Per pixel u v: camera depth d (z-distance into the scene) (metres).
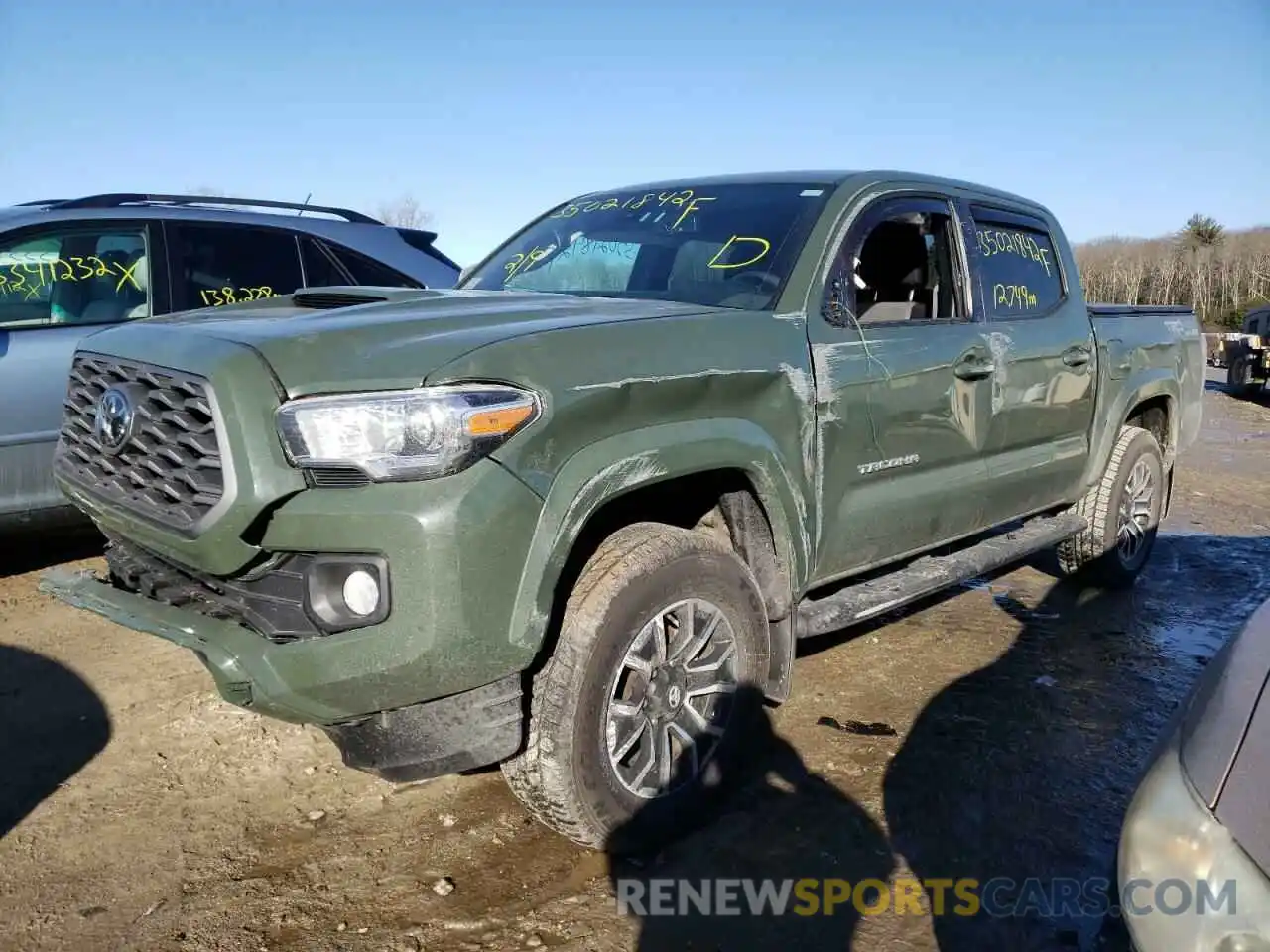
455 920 2.68
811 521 3.32
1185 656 4.70
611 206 4.36
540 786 2.73
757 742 3.54
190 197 5.96
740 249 3.64
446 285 6.68
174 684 4.14
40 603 5.08
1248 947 1.62
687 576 2.92
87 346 3.05
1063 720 3.95
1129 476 5.49
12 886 2.82
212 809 3.22
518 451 2.45
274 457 2.37
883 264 4.23
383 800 3.28
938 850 3.03
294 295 3.52
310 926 2.65
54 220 5.40
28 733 3.72
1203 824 1.75
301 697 2.40
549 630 2.72
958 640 4.84
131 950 2.56
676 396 2.83
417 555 2.31
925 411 3.77
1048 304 4.79
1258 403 17.78
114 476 2.83
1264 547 6.82
